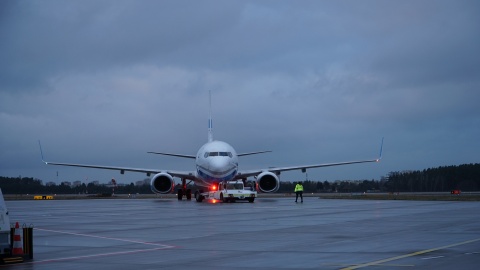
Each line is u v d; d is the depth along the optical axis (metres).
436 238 21.84
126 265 16.81
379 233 24.06
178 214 40.44
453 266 15.34
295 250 19.16
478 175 146.25
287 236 23.58
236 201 65.06
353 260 16.67
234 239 22.88
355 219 32.31
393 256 17.28
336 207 47.31
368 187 145.50
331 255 17.78
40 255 19.30
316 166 71.81
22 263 17.58
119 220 35.22
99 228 29.34
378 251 18.45
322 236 23.30
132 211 46.12
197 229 27.73
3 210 18.34
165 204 60.72
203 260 17.41
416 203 53.31
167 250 19.94
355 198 72.81
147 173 74.69
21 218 38.50
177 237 24.14
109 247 21.16
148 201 74.06
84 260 18.00
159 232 26.58
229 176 66.06
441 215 34.59
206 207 50.94
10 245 18.44
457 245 19.62
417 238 21.94
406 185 144.38
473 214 35.38
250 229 27.11
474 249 18.64
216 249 19.91
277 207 48.81
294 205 52.72
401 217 33.22
